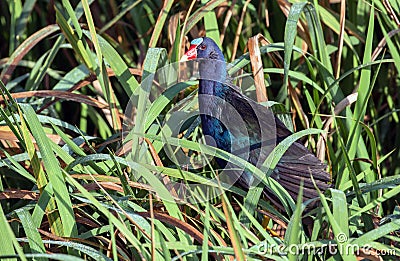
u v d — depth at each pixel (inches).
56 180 213.9
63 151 244.2
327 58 294.8
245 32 348.8
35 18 388.2
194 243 244.7
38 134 220.5
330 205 235.6
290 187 261.0
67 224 212.5
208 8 305.4
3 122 269.3
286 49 269.4
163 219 216.1
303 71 328.2
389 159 331.0
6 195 237.8
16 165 242.5
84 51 288.2
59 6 388.2
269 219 246.1
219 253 216.5
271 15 350.9
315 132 244.7
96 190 248.2
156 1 351.9
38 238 204.5
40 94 289.9
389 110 330.3
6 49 390.9
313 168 264.5
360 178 259.4
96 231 225.9
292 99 300.0
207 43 292.8
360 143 282.7
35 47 382.6
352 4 332.8
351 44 323.0
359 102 275.1
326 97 306.7
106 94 278.4
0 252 194.7
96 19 376.8
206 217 191.0
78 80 332.5
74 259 182.1
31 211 252.5
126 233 192.9
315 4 294.7
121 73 280.7
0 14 393.7
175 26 318.0
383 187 232.1
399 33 319.6
